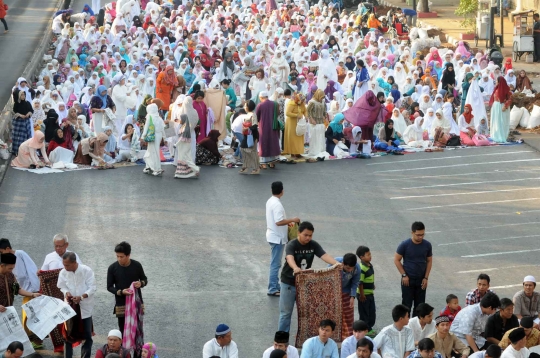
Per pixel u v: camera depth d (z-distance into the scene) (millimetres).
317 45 41625
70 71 36344
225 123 29609
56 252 15672
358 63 34281
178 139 26281
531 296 15289
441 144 29656
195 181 25719
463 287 18812
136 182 25531
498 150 29297
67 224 22141
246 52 39688
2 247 15047
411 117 30844
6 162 27219
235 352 13523
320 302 15391
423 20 55031
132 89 32156
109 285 14789
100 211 23094
